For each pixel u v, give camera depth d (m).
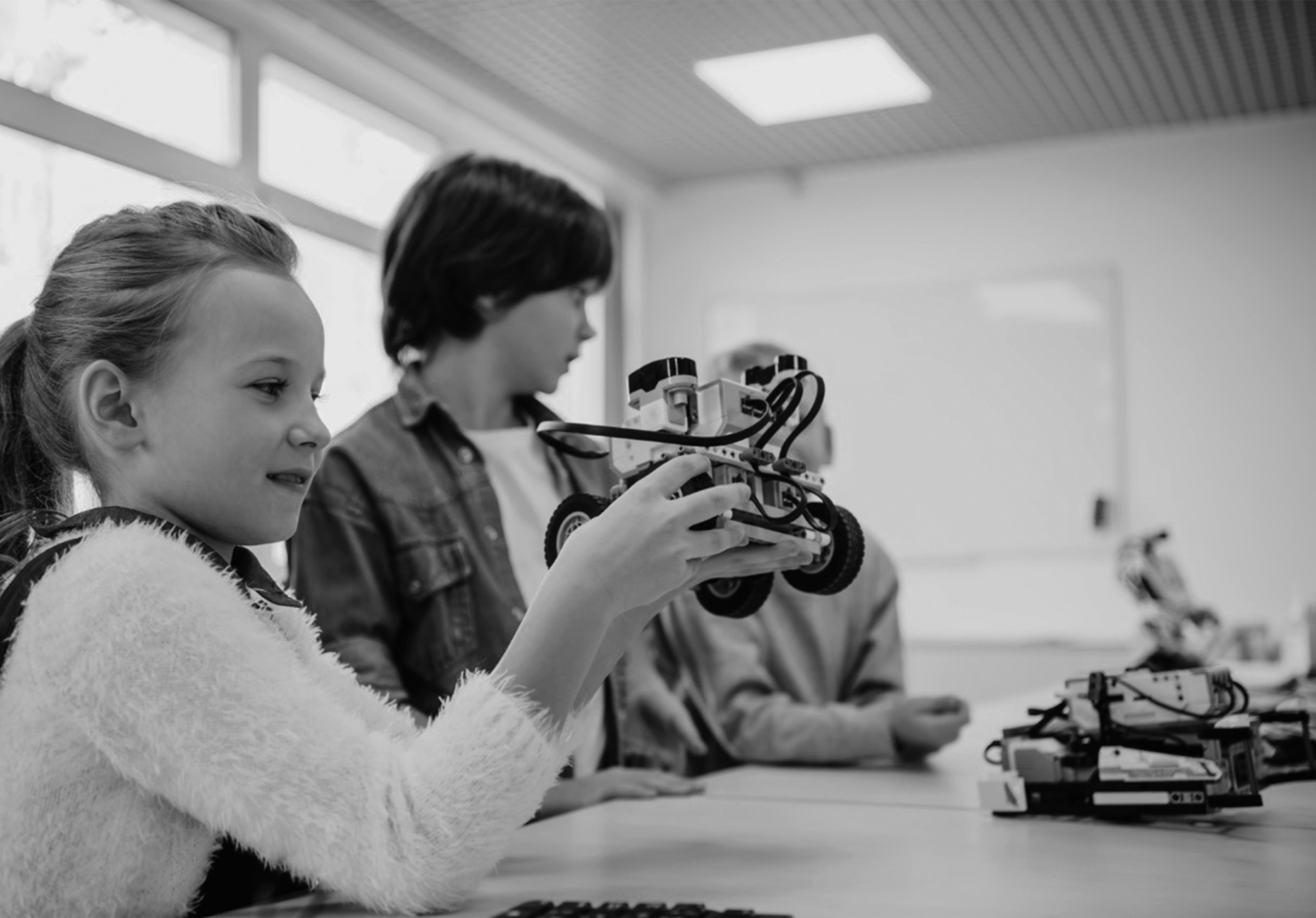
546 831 1.00
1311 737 1.31
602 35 3.67
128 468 0.77
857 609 1.82
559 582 0.74
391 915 0.69
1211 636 2.71
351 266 3.74
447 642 1.41
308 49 3.51
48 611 0.68
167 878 0.71
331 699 0.76
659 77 3.96
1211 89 4.09
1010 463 4.56
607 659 0.84
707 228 5.06
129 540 0.70
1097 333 4.51
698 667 1.71
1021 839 0.93
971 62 3.85
